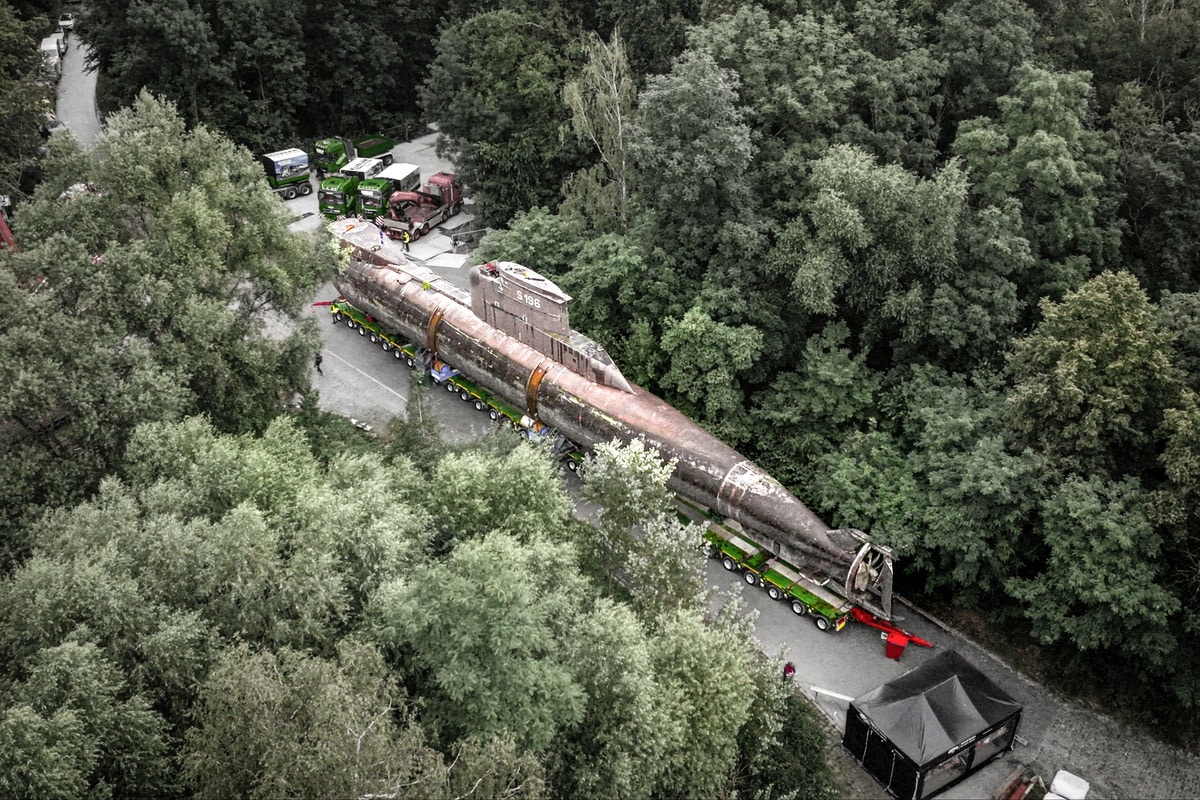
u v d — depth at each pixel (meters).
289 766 28.73
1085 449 46.56
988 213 55.72
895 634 47.28
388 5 103.00
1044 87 59.22
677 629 37.22
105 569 34.44
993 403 52.16
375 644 33.25
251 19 93.50
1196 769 43.16
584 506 55.91
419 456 48.00
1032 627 47.38
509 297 58.56
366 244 68.31
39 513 42.47
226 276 53.88
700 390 57.44
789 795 38.19
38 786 28.62
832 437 56.75
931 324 54.91
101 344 45.50
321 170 94.50
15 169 76.12
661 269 60.00
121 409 44.12
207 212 51.06
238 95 94.25
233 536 35.06
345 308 71.38
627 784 32.50
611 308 62.62
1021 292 60.94
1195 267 63.78
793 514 49.12
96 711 30.72
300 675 30.56
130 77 92.31
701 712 36.41
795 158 61.59
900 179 55.62
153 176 52.59
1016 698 46.22
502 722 31.73
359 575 37.16
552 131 80.50
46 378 43.09
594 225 68.19
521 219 67.25
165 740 33.38
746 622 41.00
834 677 46.34
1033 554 47.88
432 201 87.25
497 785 30.02
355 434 58.09
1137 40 70.25
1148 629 43.16
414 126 106.50
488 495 42.25
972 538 46.97
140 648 33.06
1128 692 45.81
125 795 32.03
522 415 60.38
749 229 57.72
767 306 58.69
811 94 61.31
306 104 103.12
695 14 77.81
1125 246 65.31
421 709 33.69
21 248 53.34
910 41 66.19
